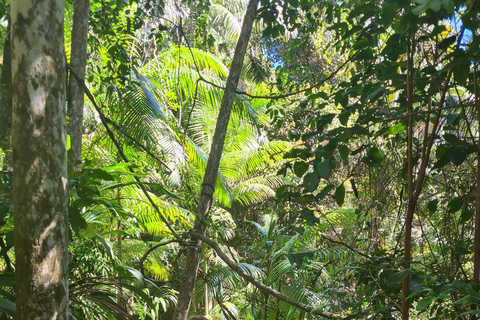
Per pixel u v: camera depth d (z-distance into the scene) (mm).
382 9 2053
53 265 1665
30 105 1652
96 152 5754
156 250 6617
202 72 8750
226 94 3736
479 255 1947
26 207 1647
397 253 2582
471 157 2789
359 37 2494
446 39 2080
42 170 1656
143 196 5949
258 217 9570
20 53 1656
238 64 3744
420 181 2135
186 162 6934
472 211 2295
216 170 3693
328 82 5867
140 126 5551
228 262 3154
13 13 1674
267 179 9023
